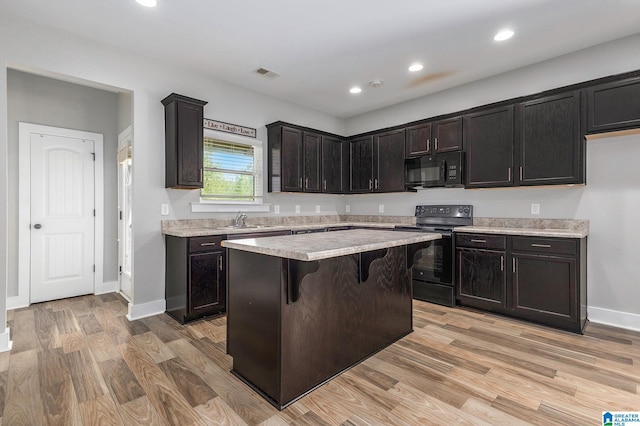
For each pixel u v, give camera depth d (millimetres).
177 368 2129
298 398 1809
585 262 2930
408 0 2281
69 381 1961
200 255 3000
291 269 1749
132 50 3021
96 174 4012
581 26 2602
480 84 3703
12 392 1843
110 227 4133
